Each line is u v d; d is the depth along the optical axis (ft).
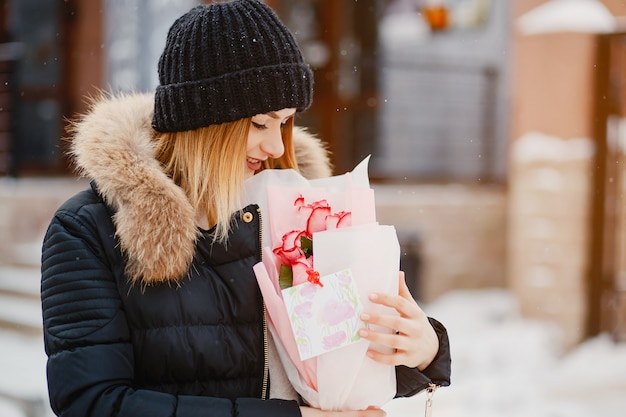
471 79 28.27
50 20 29.12
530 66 22.24
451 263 24.39
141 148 5.20
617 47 21.22
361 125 28.66
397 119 28.91
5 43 29.32
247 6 5.49
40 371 17.10
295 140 6.41
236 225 5.26
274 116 5.53
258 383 5.17
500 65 28.50
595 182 21.31
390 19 31.01
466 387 18.04
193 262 5.15
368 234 5.20
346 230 5.18
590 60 21.26
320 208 5.43
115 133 5.19
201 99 5.27
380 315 5.09
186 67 5.32
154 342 4.95
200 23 5.37
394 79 29.12
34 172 29.17
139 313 4.97
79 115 6.22
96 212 5.14
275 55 5.42
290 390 5.41
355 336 5.05
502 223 25.23
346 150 28.30
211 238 5.18
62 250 5.01
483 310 23.30
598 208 21.27
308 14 28.22
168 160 5.55
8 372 16.99
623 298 21.86
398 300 5.16
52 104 29.30
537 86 22.06
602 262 21.20
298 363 5.15
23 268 21.84
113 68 28.32
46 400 15.60
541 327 21.74
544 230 21.88
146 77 27.68
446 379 5.61
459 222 24.62
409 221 23.88
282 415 4.95
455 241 24.53
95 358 4.78
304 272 5.19
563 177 21.58
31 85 29.30
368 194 5.49
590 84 21.27
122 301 4.99
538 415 17.16
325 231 5.17
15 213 22.86
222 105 5.26
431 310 23.32
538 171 21.99
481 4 29.35
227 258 5.19
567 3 21.88
